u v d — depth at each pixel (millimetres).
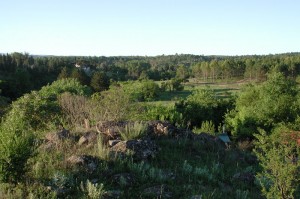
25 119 14828
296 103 31875
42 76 111062
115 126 10320
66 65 137250
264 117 31766
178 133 11391
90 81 97688
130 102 18734
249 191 8062
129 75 145125
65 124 15000
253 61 137000
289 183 6492
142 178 7262
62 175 6586
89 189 6109
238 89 102438
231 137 32094
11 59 122375
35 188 6324
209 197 6820
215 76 142875
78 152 8406
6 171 6473
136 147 8672
